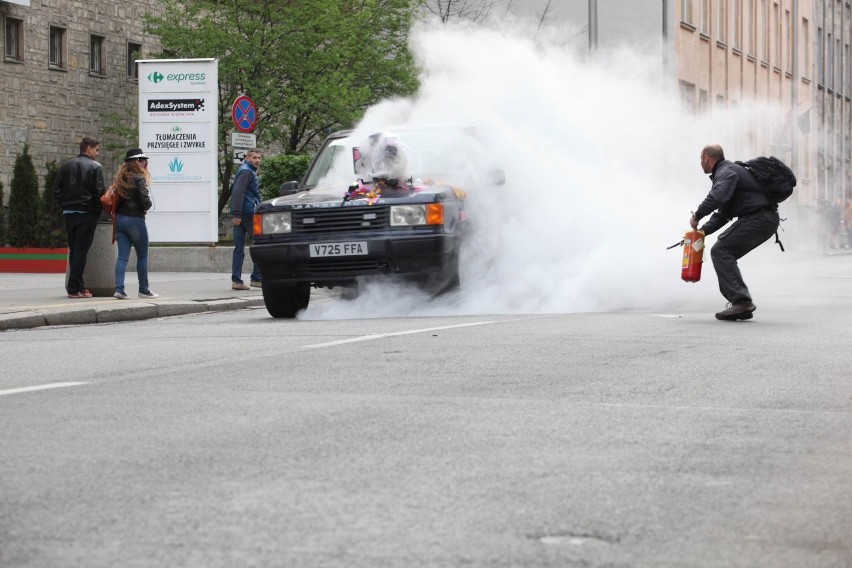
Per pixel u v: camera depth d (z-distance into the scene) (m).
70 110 86.00
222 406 16.77
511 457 13.65
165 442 14.33
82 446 14.12
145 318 34.62
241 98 47.75
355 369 20.38
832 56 146.50
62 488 12.15
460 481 12.52
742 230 30.44
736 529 10.93
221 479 12.54
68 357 22.84
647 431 15.25
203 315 35.66
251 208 42.38
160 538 10.47
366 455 13.68
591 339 24.84
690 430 15.38
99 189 38.00
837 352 23.36
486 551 10.16
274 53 93.62
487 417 16.02
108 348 24.36
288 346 23.89
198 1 92.44
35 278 52.19
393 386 18.53
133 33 92.06
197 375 19.88
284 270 31.86
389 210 31.17
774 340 25.34
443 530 10.75
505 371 20.14
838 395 18.25
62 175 37.91
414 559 9.93
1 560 9.84
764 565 9.94
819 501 11.93
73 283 38.03
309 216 31.55
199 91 54.97
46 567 9.67
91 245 39.50
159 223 55.59
